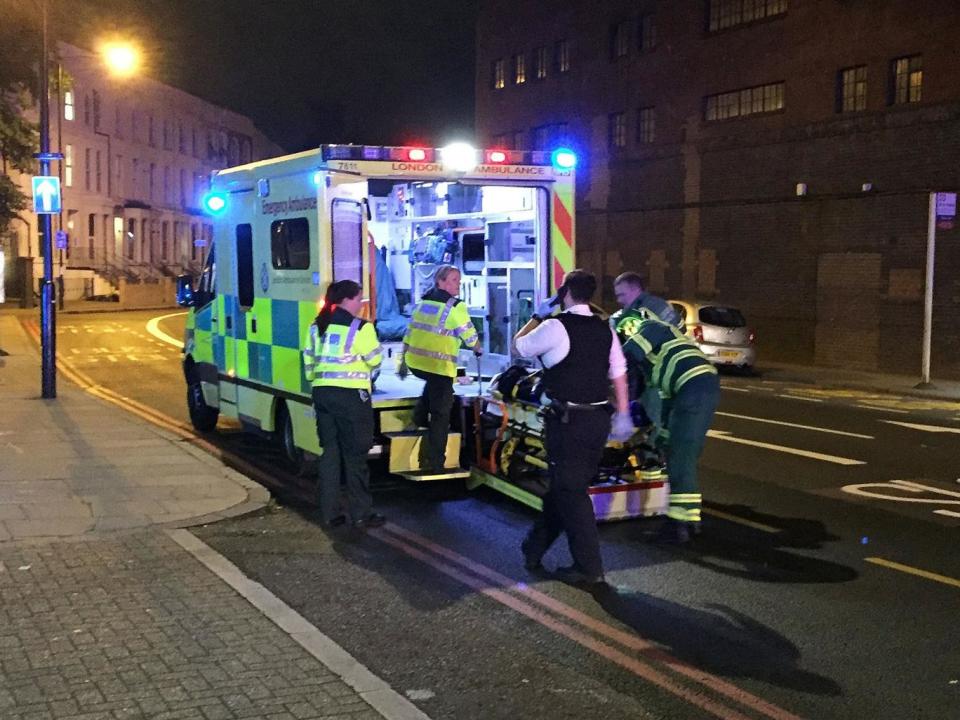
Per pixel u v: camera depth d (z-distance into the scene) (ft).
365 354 25.27
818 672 16.90
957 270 66.49
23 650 16.48
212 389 38.99
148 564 21.66
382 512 27.96
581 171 99.14
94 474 30.45
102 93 181.27
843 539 25.30
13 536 23.61
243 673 15.65
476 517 27.48
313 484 31.24
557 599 20.53
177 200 215.31
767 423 45.19
